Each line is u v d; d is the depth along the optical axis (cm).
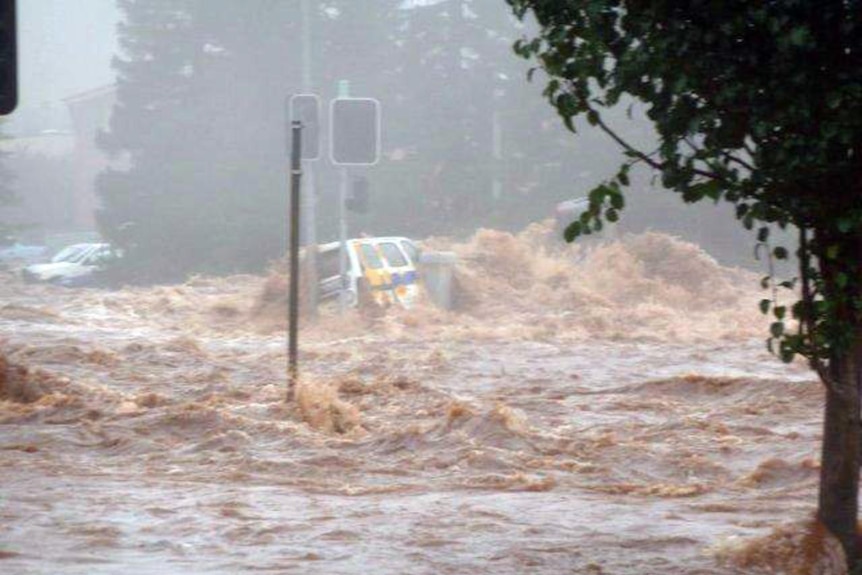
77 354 7425
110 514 3184
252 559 2684
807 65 2220
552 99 2403
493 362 7888
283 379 6612
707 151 2322
